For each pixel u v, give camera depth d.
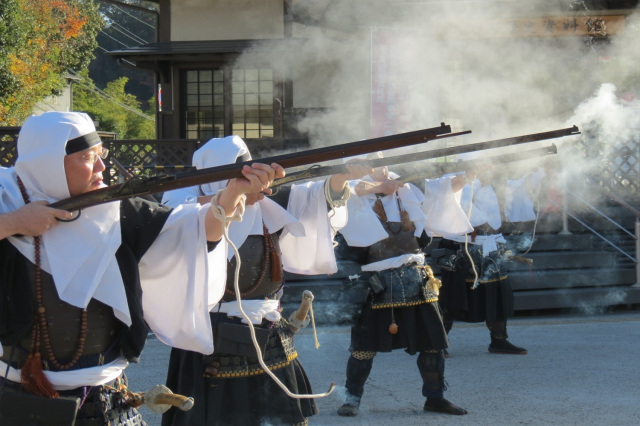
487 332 8.52
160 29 14.03
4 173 2.64
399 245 5.35
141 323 2.67
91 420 2.56
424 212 5.38
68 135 2.52
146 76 35.25
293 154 2.57
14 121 17.09
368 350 5.28
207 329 2.78
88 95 29.80
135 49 13.66
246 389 3.47
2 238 2.46
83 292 2.51
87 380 2.56
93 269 2.53
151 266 2.74
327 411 5.40
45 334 2.54
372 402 5.64
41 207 2.48
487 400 5.63
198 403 3.46
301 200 3.76
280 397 3.48
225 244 2.83
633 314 9.50
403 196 5.37
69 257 2.51
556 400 5.60
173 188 2.51
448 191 5.32
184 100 14.06
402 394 5.85
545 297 9.45
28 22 17.12
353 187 5.12
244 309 3.49
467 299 7.27
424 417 5.21
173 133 14.05
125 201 2.67
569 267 9.82
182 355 3.57
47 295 2.54
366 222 5.28
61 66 21.28
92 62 34.66
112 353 2.65
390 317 5.25
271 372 3.24
